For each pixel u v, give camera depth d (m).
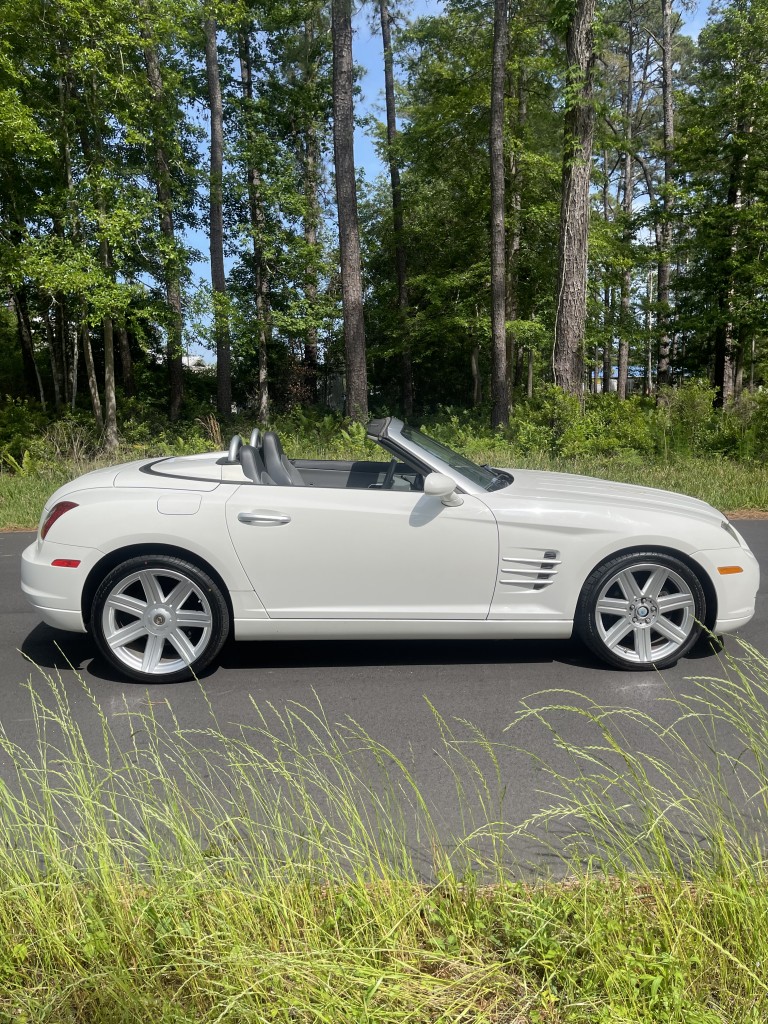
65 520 4.08
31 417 17.48
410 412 26.02
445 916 2.07
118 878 2.16
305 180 26.47
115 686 4.09
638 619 4.26
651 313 27.91
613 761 3.22
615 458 12.95
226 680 4.17
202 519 4.03
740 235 21.34
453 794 2.96
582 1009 1.78
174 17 14.90
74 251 14.42
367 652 4.60
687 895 2.08
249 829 2.33
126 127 14.80
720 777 2.79
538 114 20.69
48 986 1.88
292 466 4.94
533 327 20.02
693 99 22.81
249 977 1.79
